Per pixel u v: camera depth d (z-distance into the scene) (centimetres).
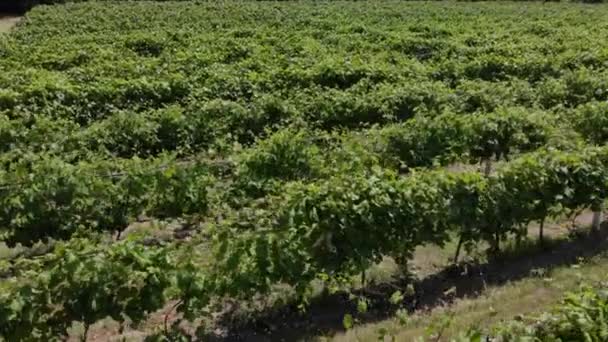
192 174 1084
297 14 3553
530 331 621
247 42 2491
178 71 1948
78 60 2162
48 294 713
